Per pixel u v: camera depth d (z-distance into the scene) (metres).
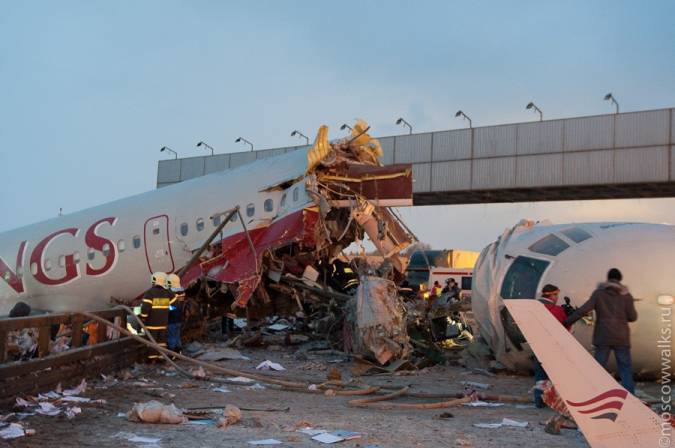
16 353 11.77
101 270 20.62
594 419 4.70
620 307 8.95
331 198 17.72
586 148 34.34
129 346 12.75
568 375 4.78
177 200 19.89
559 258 12.35
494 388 11.75
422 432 7.61
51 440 6.73
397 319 14.10
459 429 7.84
